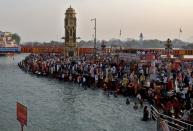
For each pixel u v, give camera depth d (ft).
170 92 157.79
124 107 166.50
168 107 135.33
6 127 129.49
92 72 237.66
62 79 272.10
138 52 346.33
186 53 442.50
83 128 131.85
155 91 167.43
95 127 133.18
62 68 290.35
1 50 600.39
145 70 221.25
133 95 189.37
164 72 204.13
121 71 227.20
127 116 148.77
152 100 164.86
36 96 202.28
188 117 120.78
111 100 184.96
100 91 214.90
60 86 241.35
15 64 477.77
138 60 275.39
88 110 162.91
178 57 317.42
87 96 199.62
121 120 142.41
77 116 151.33
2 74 330.34
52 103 180.75
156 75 192.85
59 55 501.15
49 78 290.35
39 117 148.66
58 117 149.28
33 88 234.38
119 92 198.29
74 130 129.08
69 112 159.43
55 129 129.90
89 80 236.63
